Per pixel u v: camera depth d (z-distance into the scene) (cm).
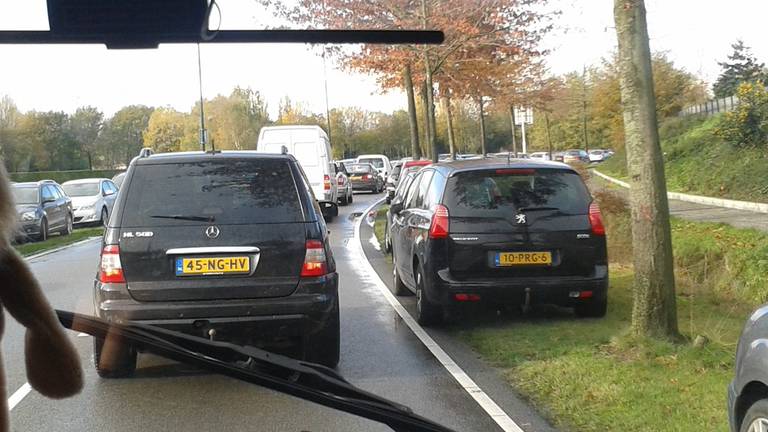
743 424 378
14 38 243
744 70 3969
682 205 1906
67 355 192
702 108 3366
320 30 268
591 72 3944
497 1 1603
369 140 5406
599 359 604
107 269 554
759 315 382
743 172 2038
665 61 3709
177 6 244
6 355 222
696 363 574
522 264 717
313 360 598
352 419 437
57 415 453
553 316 793
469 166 755
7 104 3725
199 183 577
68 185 2686
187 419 444
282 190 584
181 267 556
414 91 2391
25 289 179
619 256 1143
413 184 935
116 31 246
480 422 477
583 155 5103
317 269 571
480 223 718
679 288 943
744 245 1074
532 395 532
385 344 696
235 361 370
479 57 1809
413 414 338
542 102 2452
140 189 575
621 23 620
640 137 622
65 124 4197
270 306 556
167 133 4619
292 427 429
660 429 453
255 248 562
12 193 168
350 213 2492
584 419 476
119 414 454
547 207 728
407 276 858
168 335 382
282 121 5669
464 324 772
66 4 240
